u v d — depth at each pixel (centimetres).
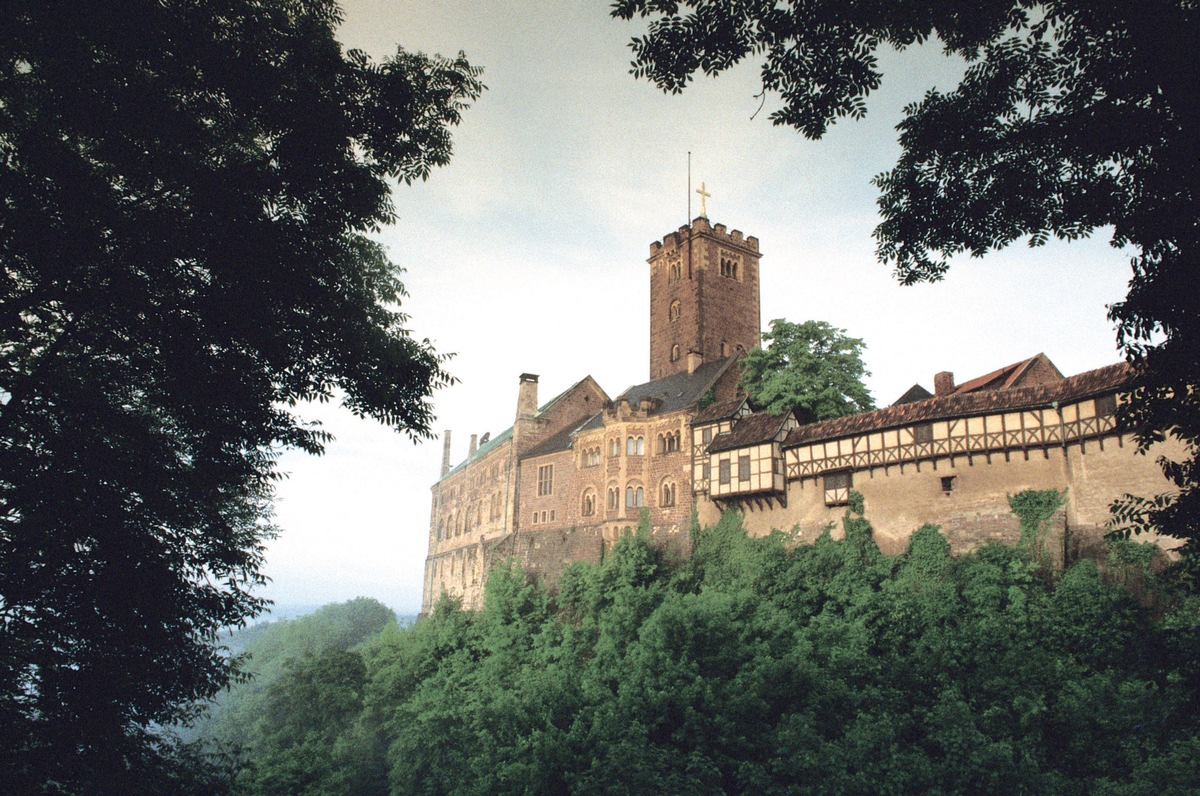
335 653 6247
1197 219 1108
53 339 1455
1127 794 2050
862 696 2914
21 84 1266
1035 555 3466
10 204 1213
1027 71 1407
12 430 1329
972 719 2495
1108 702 2473
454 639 5581
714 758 2780
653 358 7419
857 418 4381
